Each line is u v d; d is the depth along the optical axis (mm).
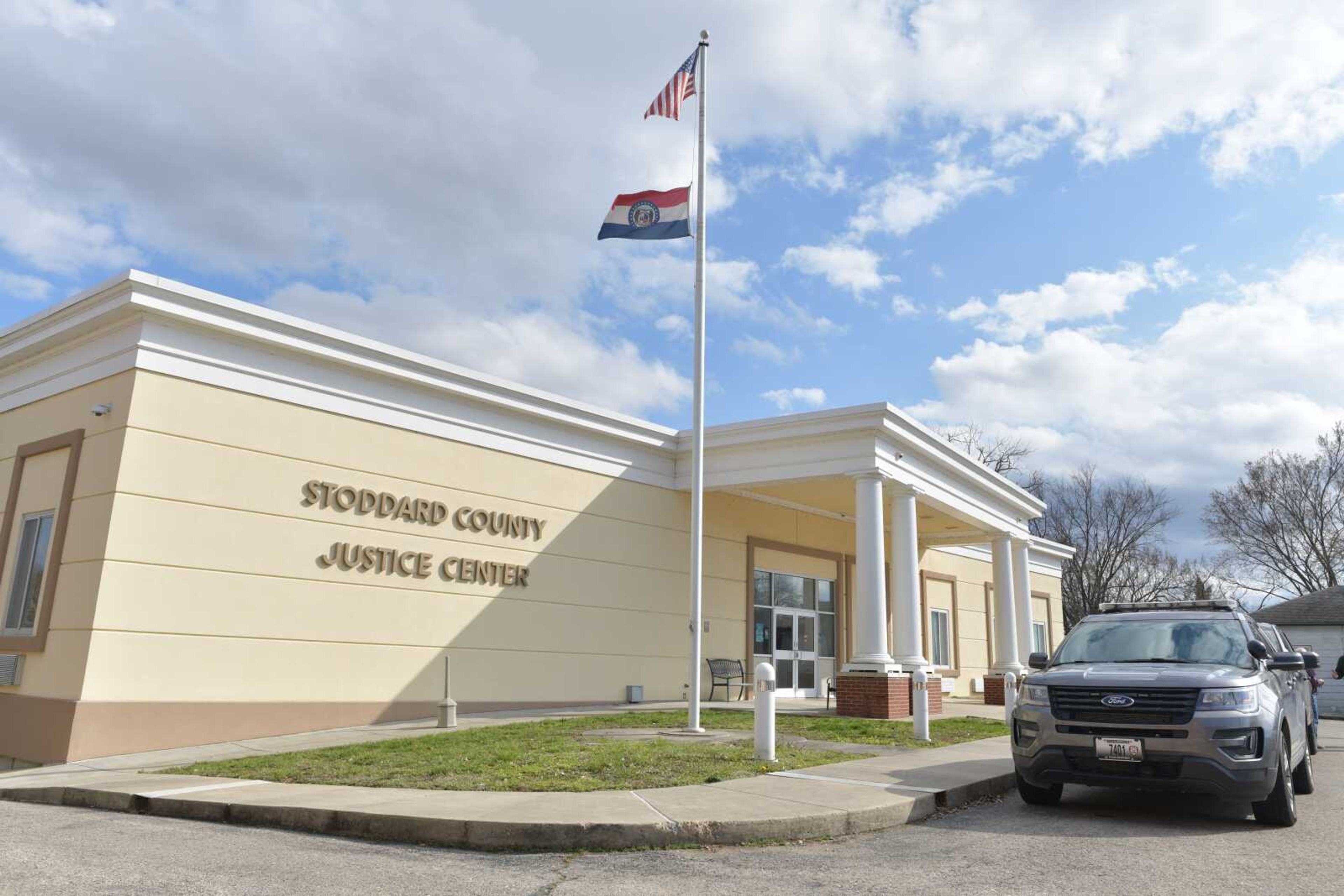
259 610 13523
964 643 29609
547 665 17250
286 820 7348
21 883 5379
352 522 14789
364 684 14578
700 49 14141
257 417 13883
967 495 21734
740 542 21656
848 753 11156
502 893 5320
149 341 12875
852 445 17922
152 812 8125
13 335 14570
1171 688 7656
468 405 16734
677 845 6691
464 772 9047
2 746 12391
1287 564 48188
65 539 12789
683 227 14078
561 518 17922
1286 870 6090
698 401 13070
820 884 5656
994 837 7184
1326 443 47094
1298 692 9773
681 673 19844
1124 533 54500
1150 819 8000
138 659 12227
